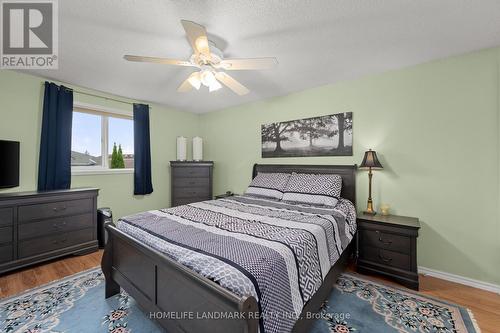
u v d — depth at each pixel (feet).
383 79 8.59
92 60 7.62
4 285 7.00
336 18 5.42
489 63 6.81
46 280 7.33
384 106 8.58
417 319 5.50
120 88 10.36
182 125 14.51
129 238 5.27
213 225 5.88
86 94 10.43
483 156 6.91
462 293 6.64
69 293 6.58
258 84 9.87
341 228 6.97
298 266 4.42
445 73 7.46
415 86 7.98
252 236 4.99
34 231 8.09
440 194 7.58
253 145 12.56
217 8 5.04
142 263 5.03
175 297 4.17
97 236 10.10
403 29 5.87
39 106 9.18
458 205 7.30
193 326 3.80
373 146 8.84
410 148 8.09
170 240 4.83
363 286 6.98
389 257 7.23
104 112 11.18
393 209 8.42
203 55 5.74
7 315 5.63
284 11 5.16
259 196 10.19
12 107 8.57
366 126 9.00
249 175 12.76
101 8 5.07
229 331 3.17
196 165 13.14
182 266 3.89
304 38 6.28
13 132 8.60
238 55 7.16
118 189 11.64
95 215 9.73
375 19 5.46
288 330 3.72
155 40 6.37
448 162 7.44
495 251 6.77
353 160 9.33
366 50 6.97
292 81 9.55
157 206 13.26
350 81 9.34
